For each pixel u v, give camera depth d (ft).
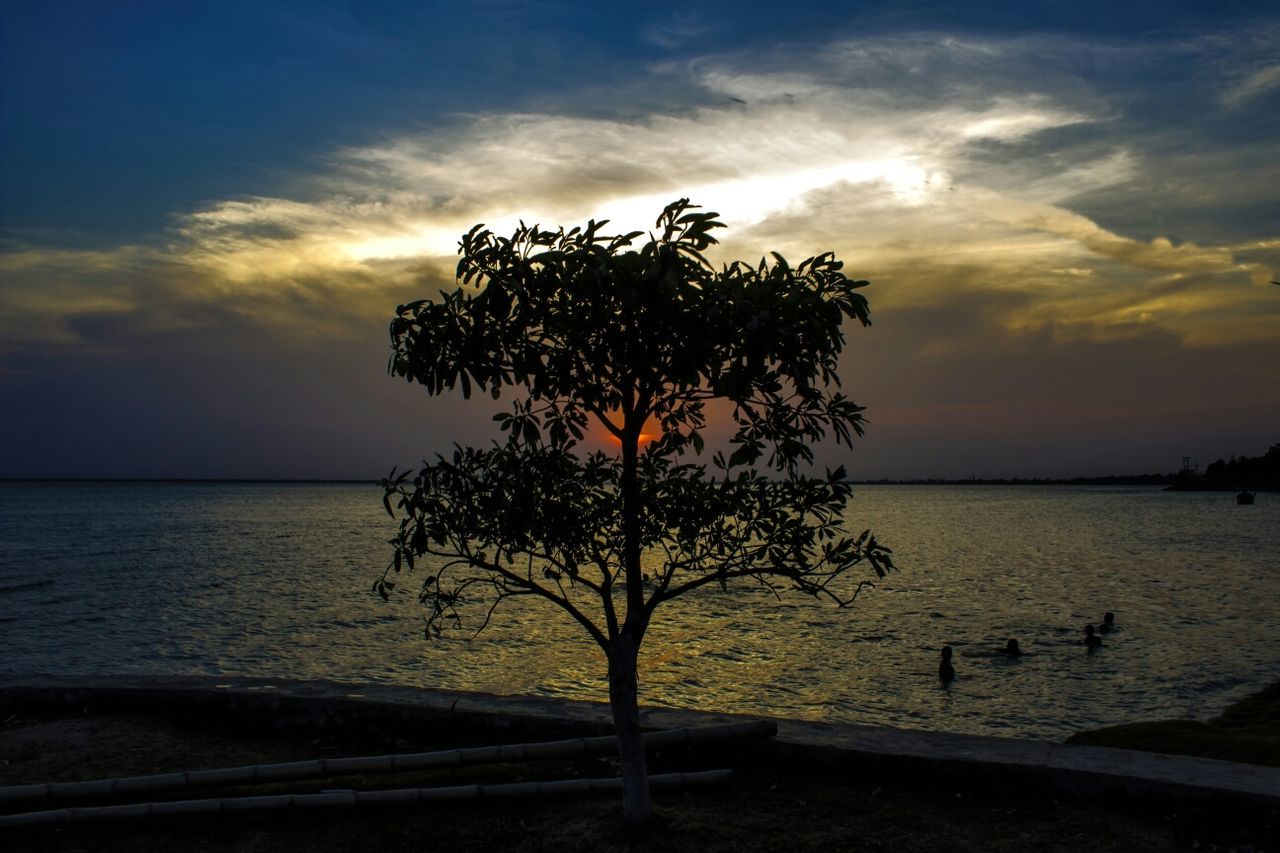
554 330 18.04
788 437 20.11
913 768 22.56
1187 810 19.99
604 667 75.41
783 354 17.93
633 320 17.76
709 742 24.11
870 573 154.40
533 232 17.84
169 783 22.13
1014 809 20.97
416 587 131.64
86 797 21.79
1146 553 199.93
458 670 75.31
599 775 23.85
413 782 23.50
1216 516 397.60
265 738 27.53
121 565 172.24
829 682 71.00
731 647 84.48
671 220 16.83
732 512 20.34
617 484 20.35
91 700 29.73
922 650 84.12
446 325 18.24
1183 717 60.75
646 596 114.42
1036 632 94.48
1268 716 55.01
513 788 22.17
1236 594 127.24
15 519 369.30
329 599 120.57
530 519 19.58
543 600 112.47
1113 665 78.13
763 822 20.52
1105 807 20.77
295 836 20.63
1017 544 231.09
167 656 82.89
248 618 104.68
